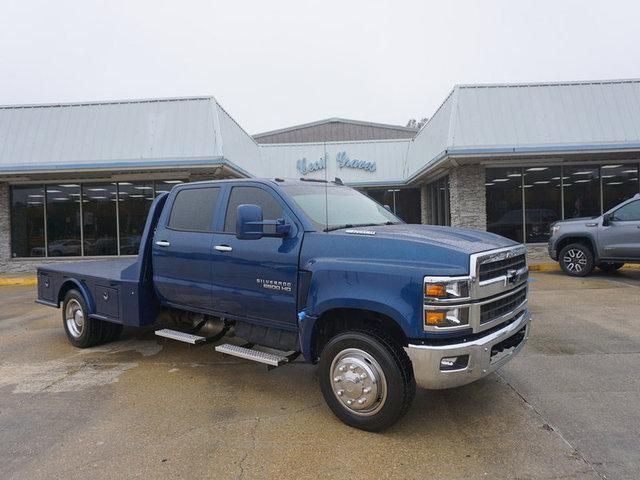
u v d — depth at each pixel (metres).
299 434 3.89
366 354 3.85
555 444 3.64
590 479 3.17
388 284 3.72
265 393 4.81
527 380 4.97
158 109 15.47
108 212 16.22
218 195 5.20
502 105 14.55
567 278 11.61
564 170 15.09
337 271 3.96
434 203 19.05
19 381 5.29
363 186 20.28
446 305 3.56
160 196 5.94
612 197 15.02
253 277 4.66
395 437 3.81
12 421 4.24
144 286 5.80
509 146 13.83
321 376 4.13
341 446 3.68
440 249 3.75
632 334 6.57
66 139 15.30
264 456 3.55
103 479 3.28
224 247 4.90
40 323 8.38
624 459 3.40
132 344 6.73
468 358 3.62
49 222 16.33
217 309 5.11
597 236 11.27
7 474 3.36
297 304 4.33
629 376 5.02
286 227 4.41
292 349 4.54
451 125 14.34
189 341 5.34
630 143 13.52
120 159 14.89
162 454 3.61
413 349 3.62
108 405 4.56
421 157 17.84
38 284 7.36
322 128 32.78
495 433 3.84
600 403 4.37
